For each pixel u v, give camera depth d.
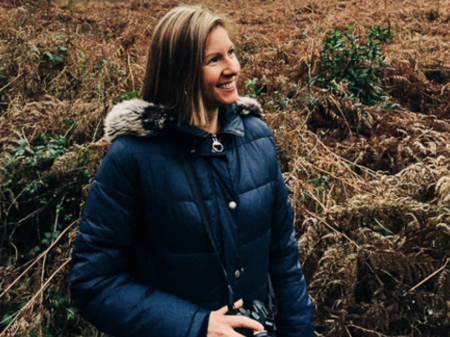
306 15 6.58
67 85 3.99
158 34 1.12
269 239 1.29
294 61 4.16
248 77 3.95
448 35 5.16
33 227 2.78
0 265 2.64
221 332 1.09
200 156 1.15
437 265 2.19
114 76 3.93
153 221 1.14
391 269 2.19
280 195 1.35
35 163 2.79
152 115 1.11
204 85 1.11
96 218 1.13
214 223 1.15
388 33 3.79
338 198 2.59
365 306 2.13
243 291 1.23
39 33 4.91
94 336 2.26
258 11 7.19
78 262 1.14
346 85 3.47
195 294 1.18
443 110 3.46
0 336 2.15
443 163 2.58
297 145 2.87
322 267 2.11
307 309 1.40
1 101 3.89
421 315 2.10
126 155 1.12
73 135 3.26
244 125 1.27
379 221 2.34
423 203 2.34
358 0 6.98
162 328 1.10
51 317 2.28
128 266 1.23
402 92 3.75
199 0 8.19
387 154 3.00
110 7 7.51
